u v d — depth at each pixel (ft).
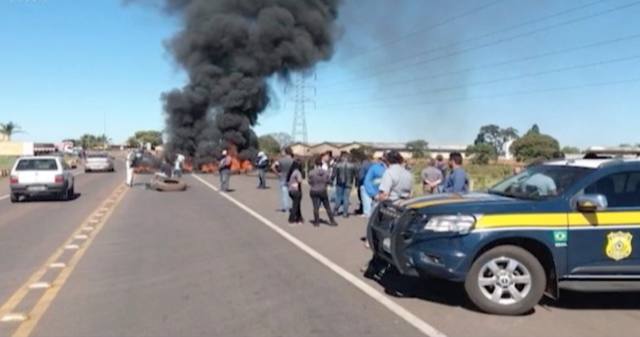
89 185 112.68
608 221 24.30
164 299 26.07
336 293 27.32
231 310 24.35
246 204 74.38
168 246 40.68
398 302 25.76
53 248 39.60
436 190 52.21
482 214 24.25
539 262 24.31
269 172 151.02
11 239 43.70
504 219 24.17
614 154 29.66
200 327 22.00
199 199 81.82
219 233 47.42
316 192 52.21
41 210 65.67
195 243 42.06
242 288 28.22
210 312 24.02
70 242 42.24
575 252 24.18
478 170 138.82
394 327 22.17
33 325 22.13
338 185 60.03
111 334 21.09
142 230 49.01
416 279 30.07
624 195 24.68
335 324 22.49
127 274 31.32
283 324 22.47
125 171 183.01
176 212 63.93
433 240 24.38
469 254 23.97
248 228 50.80
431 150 254.88
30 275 30.96
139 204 73.41
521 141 212.43
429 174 52.60
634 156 27.32
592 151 30.22
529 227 24.12
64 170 79.77
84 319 22.94
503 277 24.12
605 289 28.07
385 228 27.17
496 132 277.03
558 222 24.22
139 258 36.01
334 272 32.09
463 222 24.12
